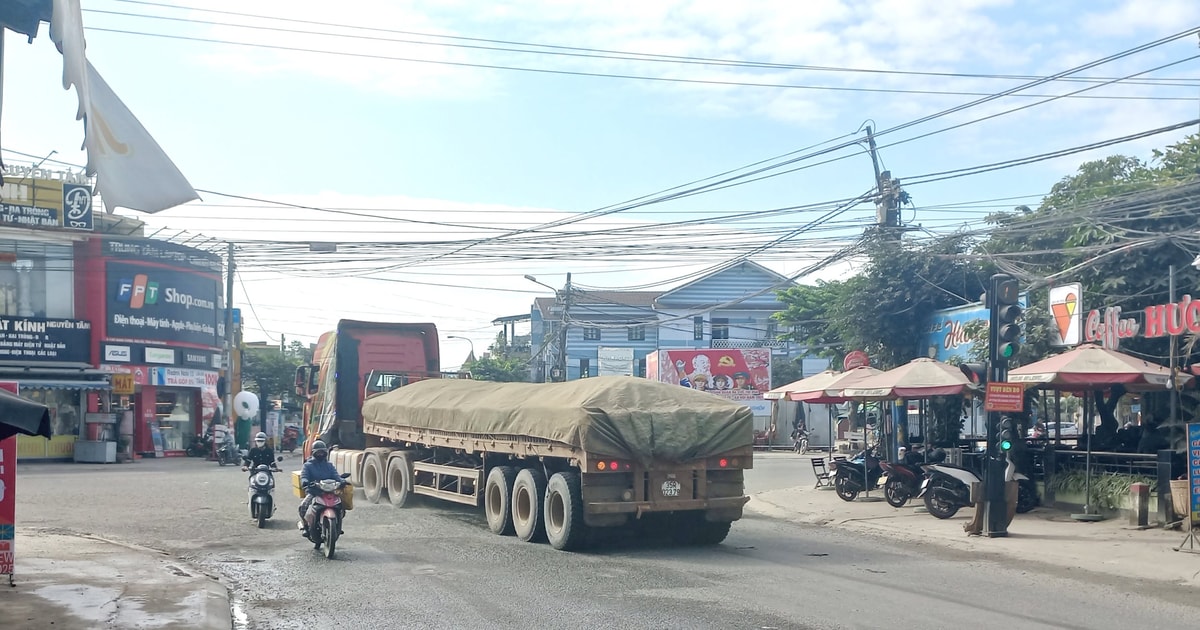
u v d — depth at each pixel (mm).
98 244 36875
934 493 17688
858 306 26391
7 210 34781
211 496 20953
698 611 9375
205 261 41406
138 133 7512
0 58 8680
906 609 9547
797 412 51688
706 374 52406
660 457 13367
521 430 14492
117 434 36656
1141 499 15961
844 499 21297
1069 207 22047
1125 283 19734
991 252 24828
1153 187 20344
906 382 19359
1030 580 11461
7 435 9648
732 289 61594
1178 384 17375
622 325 43094
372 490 20062
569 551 13430
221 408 41750
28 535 14516
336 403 22078
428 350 22969
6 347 34781
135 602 9562
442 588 10609
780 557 13141
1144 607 9891
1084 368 16875
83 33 6898
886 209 24719
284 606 9719
